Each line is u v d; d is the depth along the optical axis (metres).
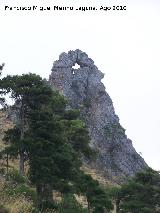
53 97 113.44
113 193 143.00
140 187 134.75
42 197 73.94
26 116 95.44
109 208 113.50
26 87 94.06
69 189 88.56
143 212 126.62
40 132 87.06
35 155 84.56
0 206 35.44
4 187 44.94
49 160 82.69
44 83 98.69
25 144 85.88
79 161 109.50
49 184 84.88
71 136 115.25
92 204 111.56
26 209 37.19
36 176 82.69
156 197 132.88
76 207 89.44
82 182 110.75
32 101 96.06
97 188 112.75
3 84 93.88
